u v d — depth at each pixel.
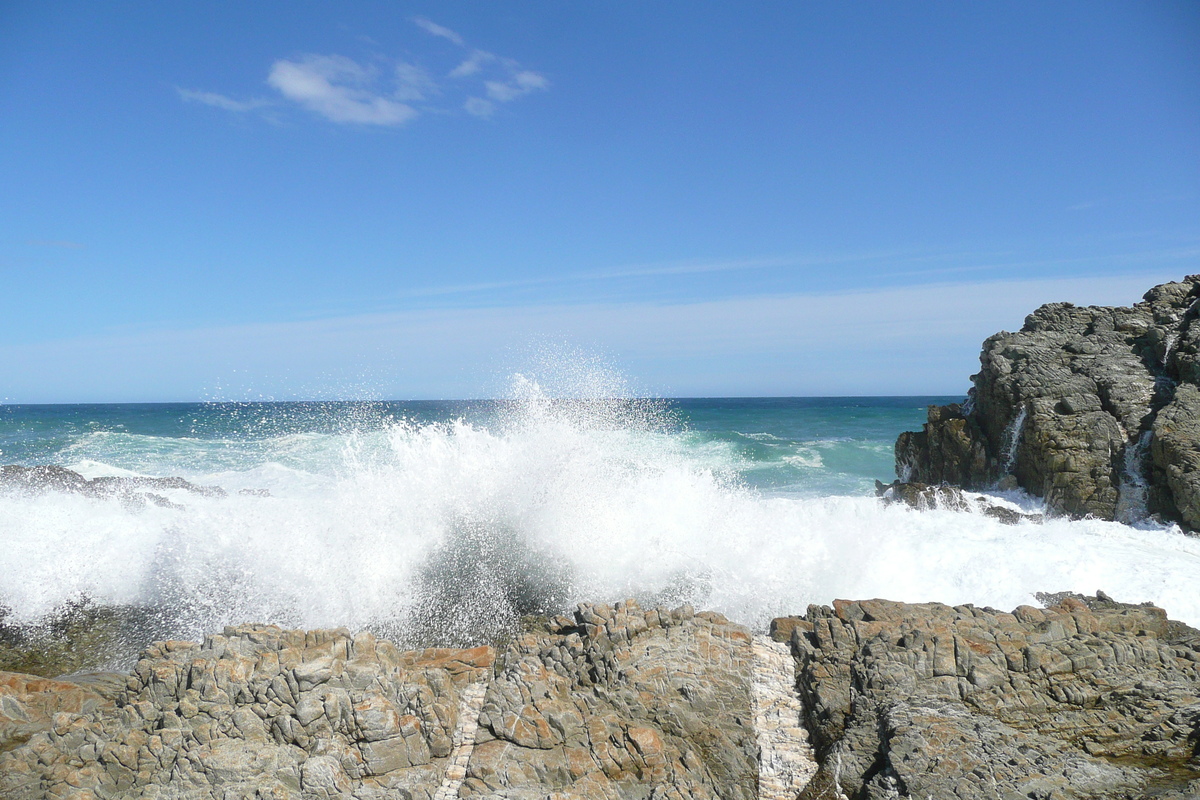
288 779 5.38
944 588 9.90
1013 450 16.41
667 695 6.36
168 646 6.42
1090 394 15.70
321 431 23.34
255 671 5.92
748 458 31.56
